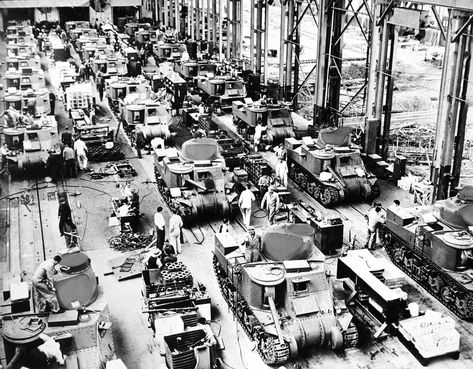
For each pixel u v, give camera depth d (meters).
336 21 35.44
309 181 28.94
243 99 42.59
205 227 25.41
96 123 37.91
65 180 30.38
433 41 30.83
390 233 22.59
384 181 30.70
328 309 17.48
